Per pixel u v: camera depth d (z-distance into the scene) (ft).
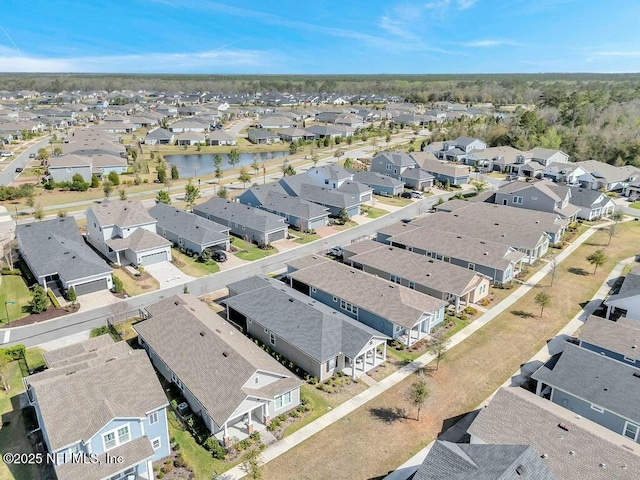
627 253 199.00
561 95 511.81
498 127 435.94
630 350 113.29
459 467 74.08
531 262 187.62
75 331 134.92
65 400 84.07
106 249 184.75
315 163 371.56
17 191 263.49
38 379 92.32
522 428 85.40
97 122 596.70
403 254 171.32
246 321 133.80
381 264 166.81
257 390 97.45
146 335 118.32
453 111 638.53
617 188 307.58
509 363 120.98
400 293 138.51
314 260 168.66
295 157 402.93
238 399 92.22
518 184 255.09
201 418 98.99
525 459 73.00
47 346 127.13
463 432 96.73
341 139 474.90
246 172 343.05
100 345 112.06
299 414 101.81
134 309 147.64
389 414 102.22
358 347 113.70
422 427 98.22
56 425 79.82
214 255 188.14
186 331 115.55
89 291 158.40
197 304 132.87
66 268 157.07
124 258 186.91
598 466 76.02
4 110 592.60
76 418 81.46
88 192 284.41
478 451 77.41
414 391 105.19
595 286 167.32
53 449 76.59
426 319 133.08
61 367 96.48
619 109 464.24
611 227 217.36
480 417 89.30
